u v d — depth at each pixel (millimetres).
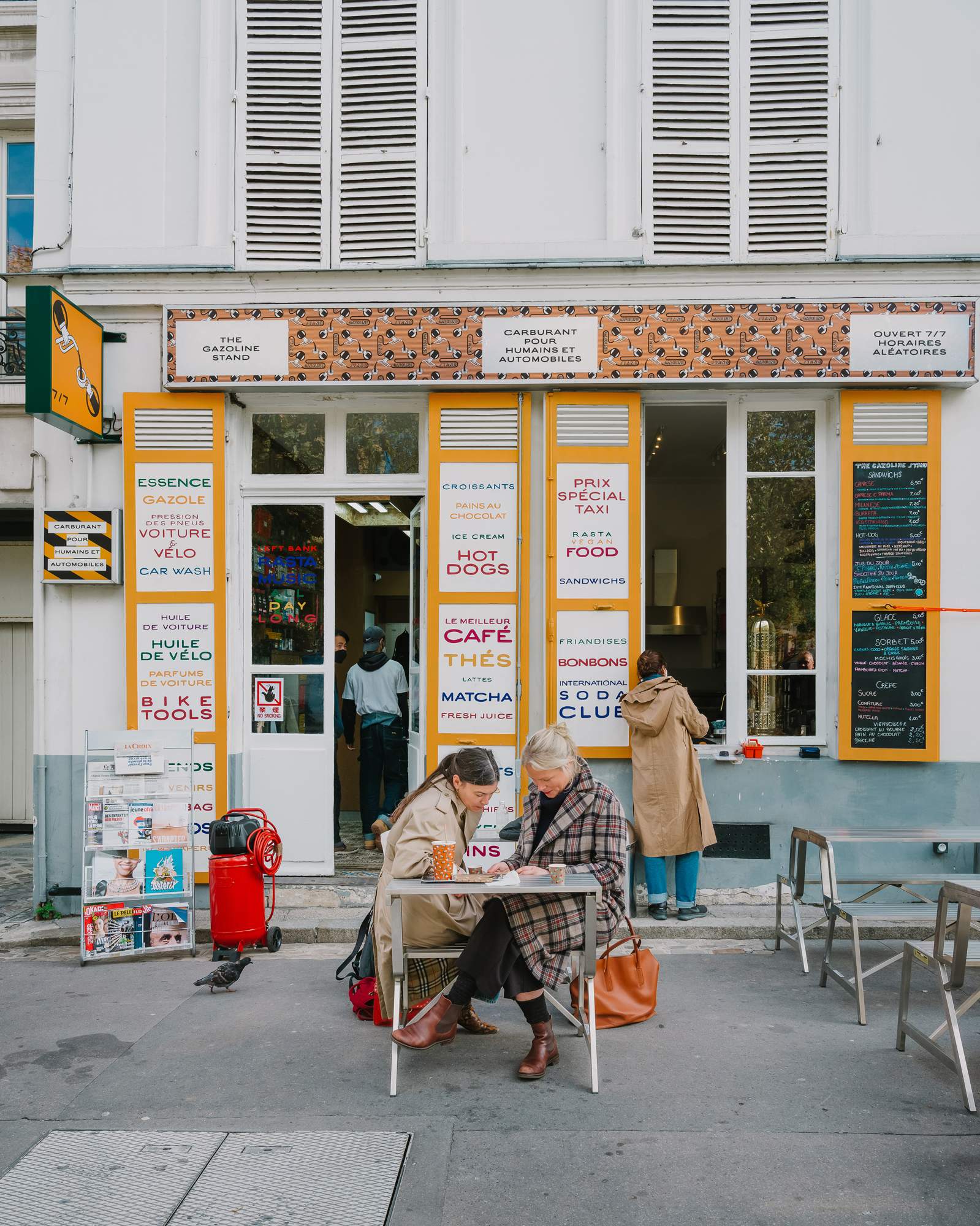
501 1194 2848
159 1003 4574
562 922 3625
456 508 6156
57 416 5508
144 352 6242
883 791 6035
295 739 6406
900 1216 2725
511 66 6211
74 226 6281
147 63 6312
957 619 6035
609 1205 2785
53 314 5430
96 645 6246
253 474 6477
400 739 7594
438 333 6055
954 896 3494
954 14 6098
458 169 6191
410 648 6691
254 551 6520
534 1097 3490
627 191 6168
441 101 6250
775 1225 2686
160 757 5473
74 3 6344
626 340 6020
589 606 6070
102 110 6316
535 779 3857
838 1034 4133
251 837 5277
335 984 4859
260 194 6258
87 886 5301
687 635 10570
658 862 5742
